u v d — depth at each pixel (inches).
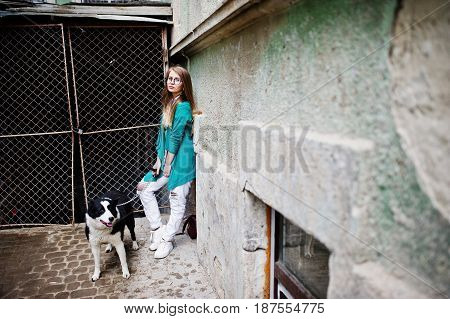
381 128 38.4
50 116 190.4
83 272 133.5
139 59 191.2
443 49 32.1
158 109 195.6
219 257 107.0
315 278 64.7
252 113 77.3
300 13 54.1
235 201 86.9
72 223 181.3
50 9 159.6
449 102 32.0
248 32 77.4
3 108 183.3
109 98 195.8
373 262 39.9
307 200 51.4
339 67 44.8
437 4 32.2
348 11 42.6
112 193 132.2
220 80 102.5
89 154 194.4
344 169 42.4
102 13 167.0
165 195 195.8
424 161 34.2
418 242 35.3
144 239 161.9
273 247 81.1
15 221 186.2
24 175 191.3
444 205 32.7
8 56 175.9
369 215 39.8
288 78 59.1
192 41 117.8
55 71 171.8
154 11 171.9
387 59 37.3
